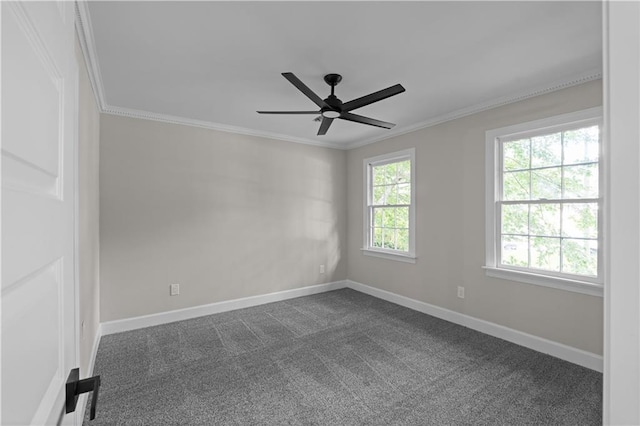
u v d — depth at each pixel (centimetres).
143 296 354
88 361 241
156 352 288
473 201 343
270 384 235
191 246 384
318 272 495
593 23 193
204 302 392
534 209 298
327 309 411
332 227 511
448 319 367
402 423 193
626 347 37
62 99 68
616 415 38
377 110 352
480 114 336
